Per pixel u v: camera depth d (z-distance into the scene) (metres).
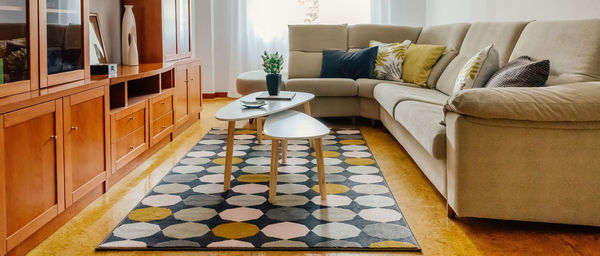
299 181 3.05
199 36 6.66
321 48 5.40
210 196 2.75
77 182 2.42
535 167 2.17
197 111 5.06
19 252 1.98
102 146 2.74
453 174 2.27
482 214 2.23
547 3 3.65
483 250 2.08
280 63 3.58
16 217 1.90
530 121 2.13
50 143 2.15
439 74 4.46
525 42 3.09
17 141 1.90
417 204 2.66
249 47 6.76
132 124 3.23
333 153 3.80
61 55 2.46
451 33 4.65
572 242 2.16
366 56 5.04
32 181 2.01
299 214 2.47
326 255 2.03
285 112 3.15
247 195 2.77
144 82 3.84
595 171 2.14
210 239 2.16
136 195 2.79
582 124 2.12
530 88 2.21
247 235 2.21
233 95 6.81
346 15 6.75
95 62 3.90
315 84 4.77
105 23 4.21
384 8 6.60
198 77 5.10
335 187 2.92
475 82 3.03
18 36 2.07
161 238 2.17
